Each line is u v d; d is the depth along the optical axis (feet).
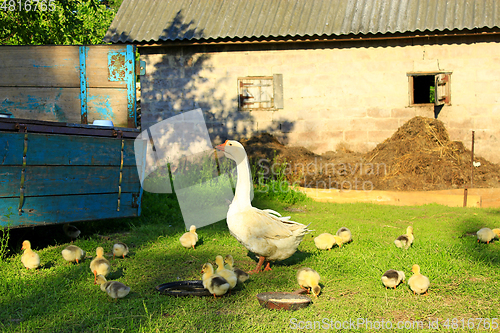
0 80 31.73
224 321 13.24
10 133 19.24
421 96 66.90
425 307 14.46
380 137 49.88
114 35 48.85
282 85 50.60
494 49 47.85
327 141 50.57
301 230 17.62
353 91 50.01
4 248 19.80
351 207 34.06
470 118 48.55
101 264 16.79
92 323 13.19
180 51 50.44
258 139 50.19
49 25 47.16
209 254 21.20
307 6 51.08
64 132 21.81
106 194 24.03
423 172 40.86
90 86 31.71
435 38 48.49
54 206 21.18
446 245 21.77
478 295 15.42
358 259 19.74
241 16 50.42
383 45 49.32
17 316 13.76
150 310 14.16
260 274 17.88
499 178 40.57
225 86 50.75
